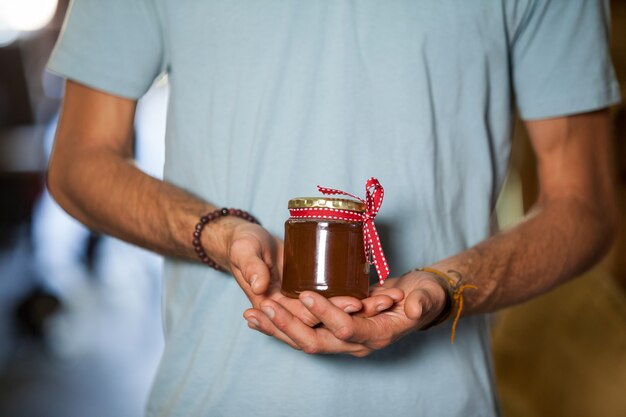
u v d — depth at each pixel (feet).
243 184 3.04
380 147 3.01
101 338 12.05
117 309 13.69
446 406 2.96
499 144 3.26
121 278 15.75
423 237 3.05
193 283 3.09
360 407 2.89
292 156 2.99
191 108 3.12
